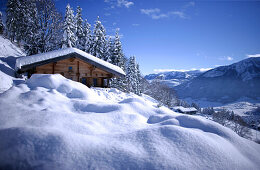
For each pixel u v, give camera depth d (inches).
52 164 61.1
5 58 597.9
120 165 64.0
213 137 91.2
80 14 1070.4
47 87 214.1
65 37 813.2
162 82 2447.1
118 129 110.6
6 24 1133.7
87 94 216.4
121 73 520.1
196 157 69.7
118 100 340.2
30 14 861.2
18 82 365.4
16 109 121.6
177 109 2551.7
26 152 64.6
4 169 58.1
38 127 86.7
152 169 61.4
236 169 66.4
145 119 142.6
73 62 474.9
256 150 90.2
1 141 69.0
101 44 1029.8
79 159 65.6
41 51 791.1
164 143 78.9
